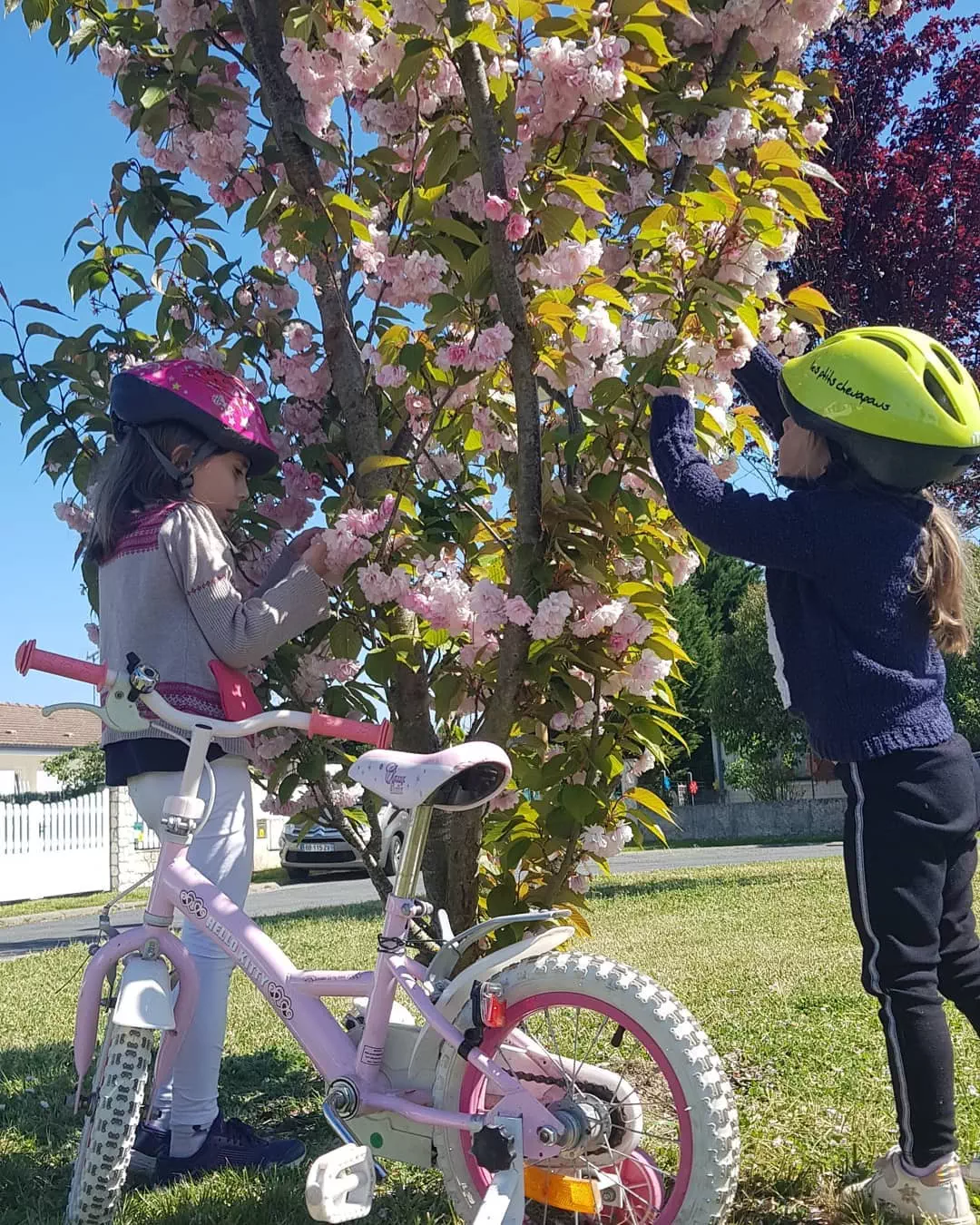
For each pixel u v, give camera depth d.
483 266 2.48
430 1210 2.32
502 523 3.09
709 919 7.13
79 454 3.17
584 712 2.71
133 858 19.00
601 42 2.40
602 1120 2.01
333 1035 2.14
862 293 10.30
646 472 2.59
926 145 10.40
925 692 2.20
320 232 2.65
